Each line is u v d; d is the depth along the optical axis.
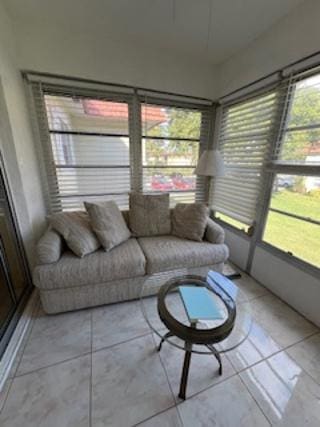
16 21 1.77
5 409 1.05
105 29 1.92
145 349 1.39
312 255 1.66
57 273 1.52
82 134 2.28
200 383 1.18
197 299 1.25
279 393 1.14
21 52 1.85
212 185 2.91
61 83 2.02
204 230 2.17
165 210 2.32
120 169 2.52
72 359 1.31
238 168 2.40
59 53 1.95
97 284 1.66
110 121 2.34
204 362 1.31
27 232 1.86
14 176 1.71
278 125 1.87
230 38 2.01
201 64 2.46
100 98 2.22
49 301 1.58
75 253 1.71
